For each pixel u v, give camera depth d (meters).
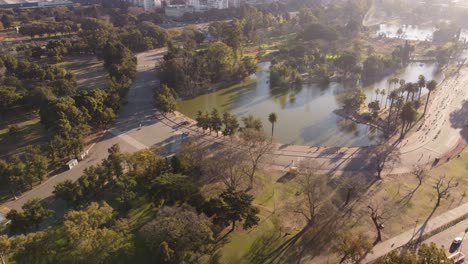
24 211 116.31
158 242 98.69
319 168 154.25
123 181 131.62
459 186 141.12
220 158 144.12
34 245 97.38
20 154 165.38
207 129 192.50
